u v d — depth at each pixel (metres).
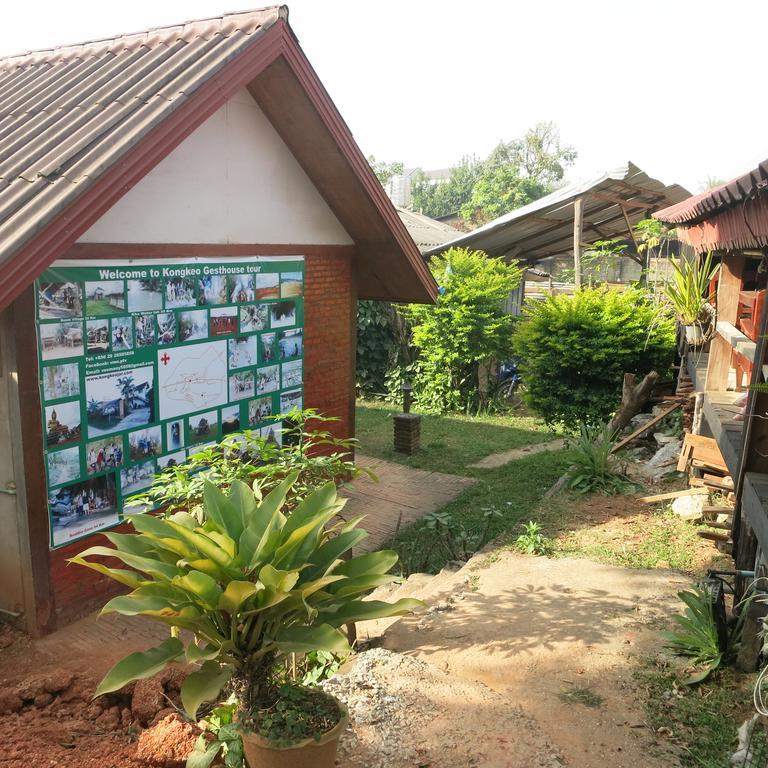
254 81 7.82
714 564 6.36
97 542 6.84
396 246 9.98
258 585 2.99
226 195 8.02
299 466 5.61
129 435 7.11
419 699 4.19
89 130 6.25
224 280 8.15
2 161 6.43
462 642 5.13
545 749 3.74
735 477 5.73
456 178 62.12
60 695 4.80
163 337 7.41
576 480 8.79
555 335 12.16
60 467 6.41
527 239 18.94
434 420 15.23
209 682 3.16
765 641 4.08
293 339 9.41
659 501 8.13
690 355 9.49
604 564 6.46
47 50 9.30
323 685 4.36
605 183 14.59
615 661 4.74
